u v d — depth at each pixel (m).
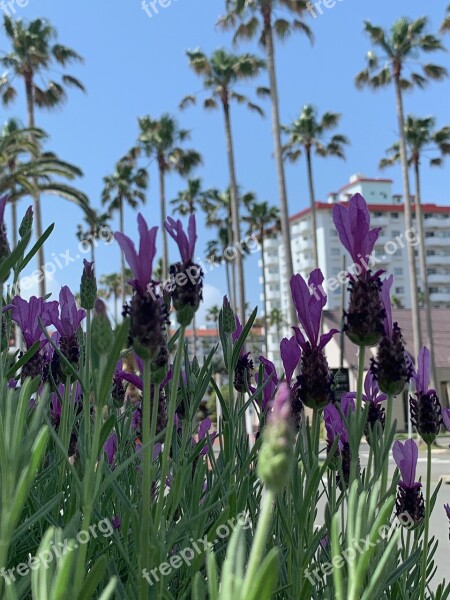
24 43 22.89
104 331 0.91
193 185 43.00
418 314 21.06
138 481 1.55
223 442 1.58
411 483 1.56
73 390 1.52
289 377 1.51
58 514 1.40
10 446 0.82
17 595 0.83
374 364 1.28
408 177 21.62
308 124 32.31
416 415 1.48
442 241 65.19
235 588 0.63
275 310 64.44
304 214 65.12
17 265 1.50
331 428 1.67
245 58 25.75
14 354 1.68
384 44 23.47
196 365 1.75
